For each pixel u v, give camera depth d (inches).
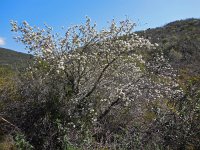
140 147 349.1
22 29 392.5
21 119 363.9
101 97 400.2
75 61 391.5
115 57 398.9
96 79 411.2
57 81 388.8
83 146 324.8
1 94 396.5
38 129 347.6
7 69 545.6
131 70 426.0
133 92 405.1
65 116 360.8
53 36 398.0
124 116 404.8
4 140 329.1
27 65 436.5
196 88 453.1
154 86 420.8
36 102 370.3
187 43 1156.5
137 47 416.8
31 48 395.2
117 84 412.2
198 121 386.9
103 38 402.9
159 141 368.2
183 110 400.5
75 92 391.2
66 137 319.0
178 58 972.6
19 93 390.0
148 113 435.8
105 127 384.8
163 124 392.8
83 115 366.9
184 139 374.9
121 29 405.1
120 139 355.6
